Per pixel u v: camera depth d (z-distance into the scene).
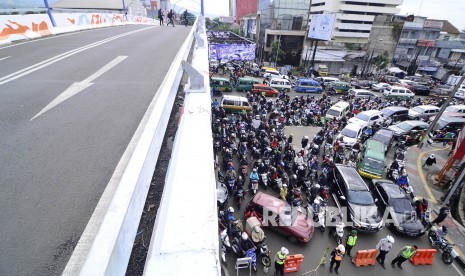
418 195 13.95
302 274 9.09
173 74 5.54
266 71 37.16
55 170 3.25
